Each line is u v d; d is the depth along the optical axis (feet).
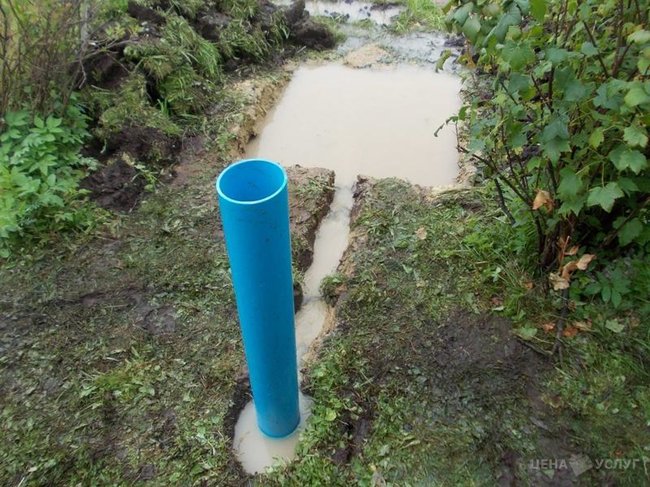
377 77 15.08
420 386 7.41
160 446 6.91
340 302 8.60
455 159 12.09
